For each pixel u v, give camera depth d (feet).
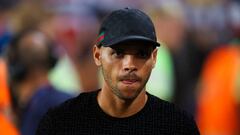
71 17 47.50
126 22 18.54
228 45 48.47
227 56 47.75
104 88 19.66
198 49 47.78
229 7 49.37
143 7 47.85
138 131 19.79
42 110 33.40
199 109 47.16
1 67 34.22
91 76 47.52
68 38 47.50
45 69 34.73
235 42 48.42
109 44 18.34
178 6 47.85
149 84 45.24
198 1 48.42
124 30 18.43
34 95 33.83
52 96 33.76
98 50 19.20
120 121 19.79
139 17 18.67
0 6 44.65
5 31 43.52
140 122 19.83
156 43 18.42
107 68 18.61
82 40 48.11
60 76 41.19
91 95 20.16
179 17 47.83
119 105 19.54
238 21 49.44
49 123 20.08
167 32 47.24
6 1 44.70
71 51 47.70
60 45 46.34
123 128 19.77
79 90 42.50
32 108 33.50
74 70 47.11
